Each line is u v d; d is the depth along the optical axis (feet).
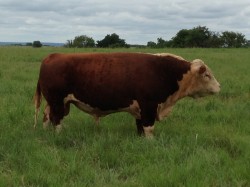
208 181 19.97
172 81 26.86
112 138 25.25
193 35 211.61
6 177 20.30
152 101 26.61
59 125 27.66
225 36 217.15
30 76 49.67
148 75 26.40
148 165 21.90
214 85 27.50
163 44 211.41
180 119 31.45
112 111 27.40
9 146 24.04
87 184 19.90
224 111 33.42
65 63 26.89
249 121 30.83
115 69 26.48
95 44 197.88
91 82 26.58
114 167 22.29
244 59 81.76
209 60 77.20
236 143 25.11
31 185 20.04
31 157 22.47
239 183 19.81
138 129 27.76
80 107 27.68
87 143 24.98
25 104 34.24
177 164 21.63
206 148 24.41
